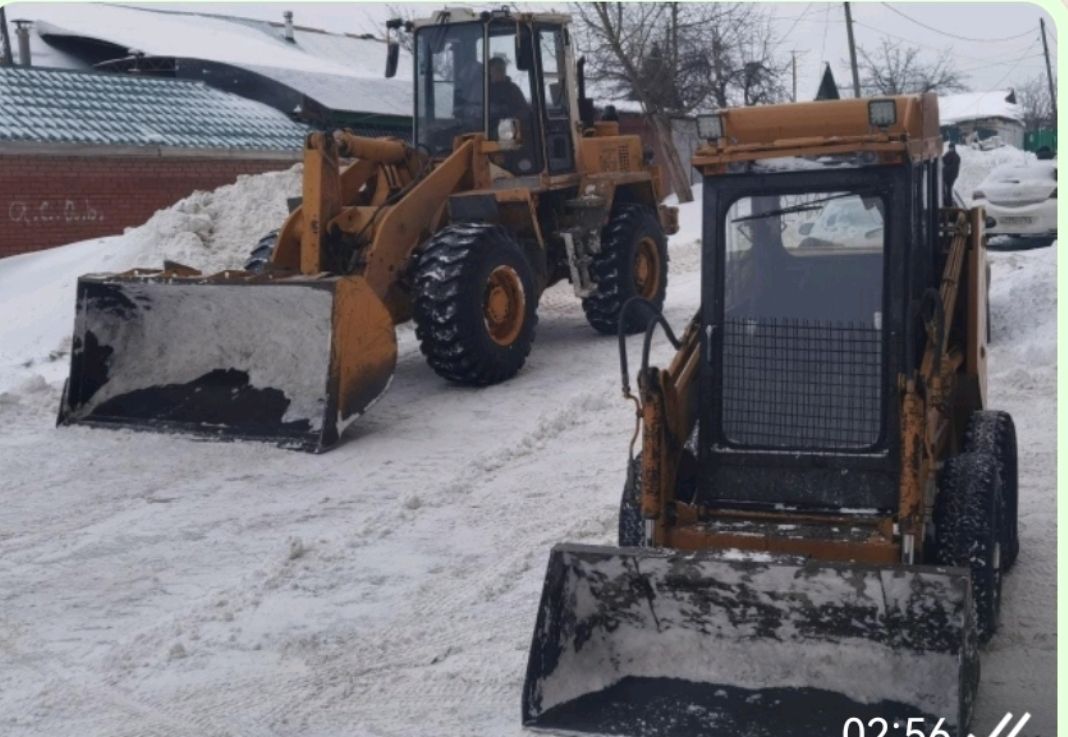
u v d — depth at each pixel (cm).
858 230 502
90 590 662
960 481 511
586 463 873
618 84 3241
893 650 455
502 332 1116
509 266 1109
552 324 1415
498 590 640
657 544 502
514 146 1166
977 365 582
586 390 1059
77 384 1012
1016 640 544
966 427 582
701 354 520
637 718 464
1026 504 735
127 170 2141
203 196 1669
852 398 504
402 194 1113
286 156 2347
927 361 498
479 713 508
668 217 1438
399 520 762
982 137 5209
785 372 511
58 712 521
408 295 1105
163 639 590
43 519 784
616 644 486
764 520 509
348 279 936
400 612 619
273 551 717
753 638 471
